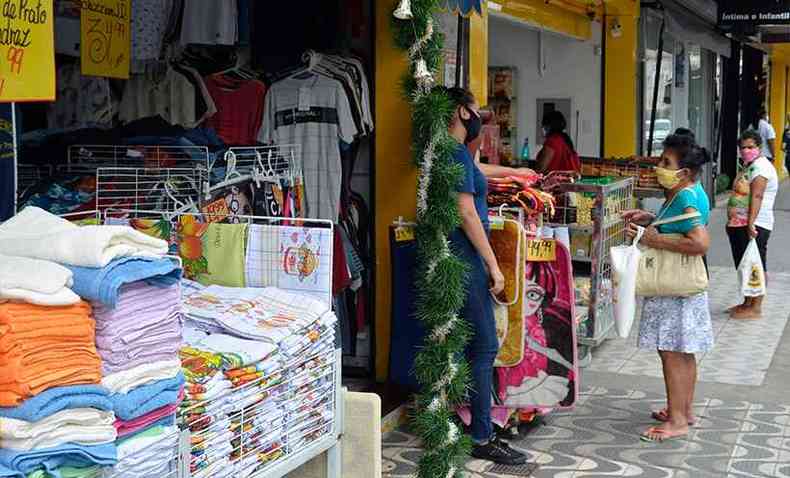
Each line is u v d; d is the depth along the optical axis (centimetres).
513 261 574
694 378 630
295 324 380
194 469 328
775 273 1288
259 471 361
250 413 357
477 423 566
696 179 600
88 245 276
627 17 1286
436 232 488
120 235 285
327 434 401
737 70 2223
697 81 1945
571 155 987
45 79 323
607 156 1308
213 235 421
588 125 1317
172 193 504
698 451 603
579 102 1320
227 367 345
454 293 485
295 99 646
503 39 1342
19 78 314
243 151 596
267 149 621
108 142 563
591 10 1242
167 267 293
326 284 404
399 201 673
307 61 651
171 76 634
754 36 1655
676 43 1695
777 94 3119
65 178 525
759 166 977
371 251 682
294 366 378
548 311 597
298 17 671
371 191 682
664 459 589
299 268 409
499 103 1350
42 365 256
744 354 850
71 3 571
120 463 283
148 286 295
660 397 716
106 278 273
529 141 1348
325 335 396
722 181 2162
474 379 555
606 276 770
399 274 631
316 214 648
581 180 801
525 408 602
